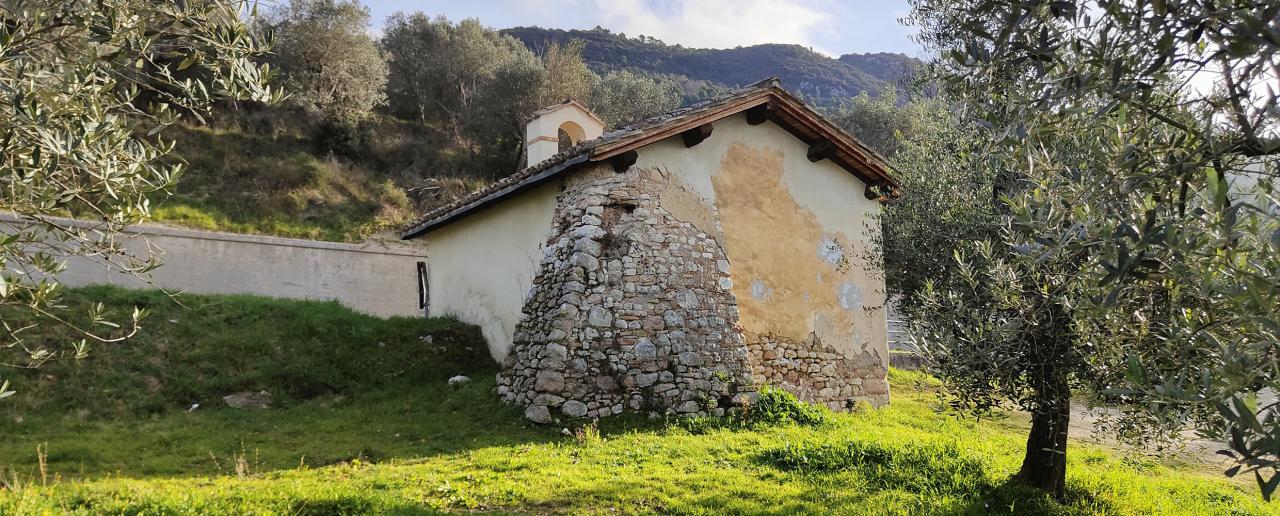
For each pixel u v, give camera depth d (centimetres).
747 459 805
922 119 839
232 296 1431
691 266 1116
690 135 1150
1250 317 291
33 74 392
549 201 1224
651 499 656
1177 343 377
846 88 7869
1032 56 394
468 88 3669
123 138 407
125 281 1664
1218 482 863
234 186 2405
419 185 2861
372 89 3244
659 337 1053
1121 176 357
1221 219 286
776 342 1187
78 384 1012
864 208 1345
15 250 398
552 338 989
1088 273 405
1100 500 696
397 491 648
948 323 624
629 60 7944
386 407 1069
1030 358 579
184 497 538
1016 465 810
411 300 2142
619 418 981
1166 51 335
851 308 1288
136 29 405
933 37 671
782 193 1252
